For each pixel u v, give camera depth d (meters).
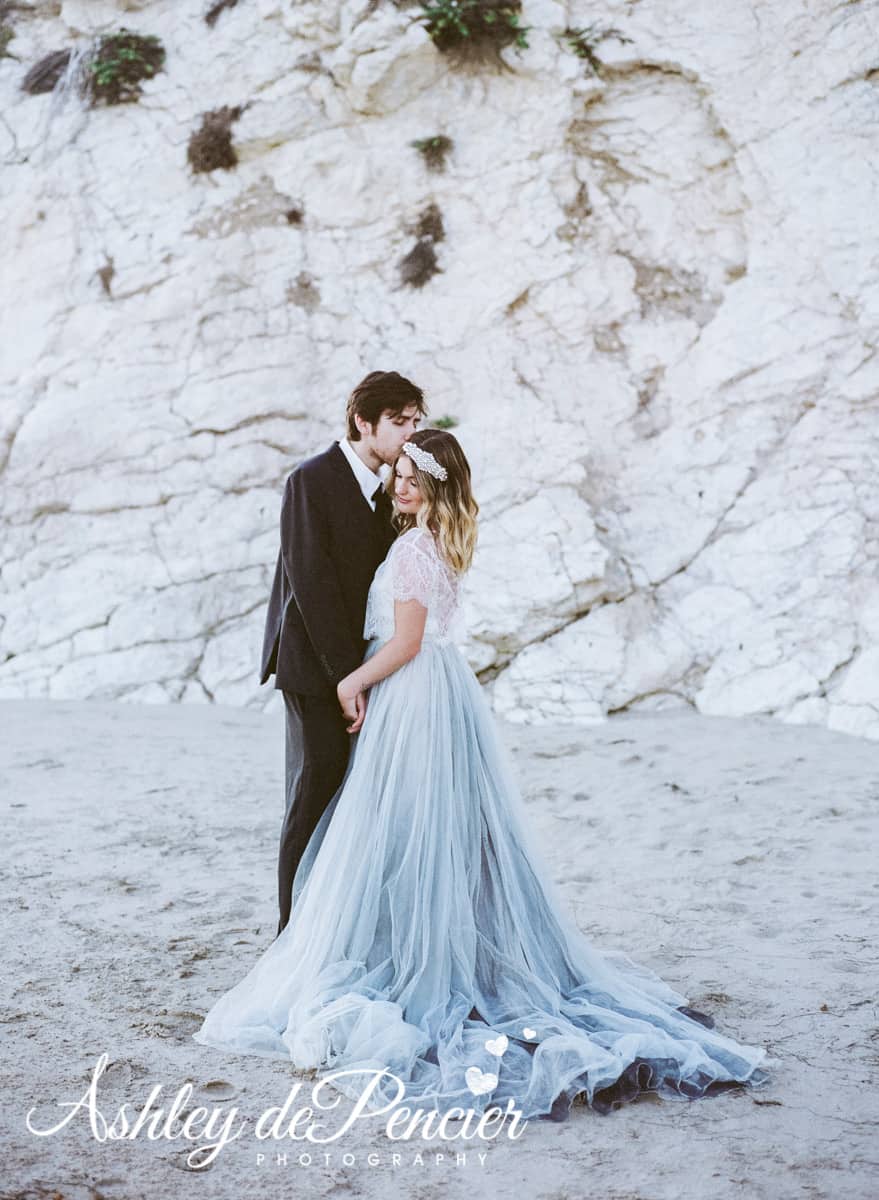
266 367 9.89
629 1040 3.10
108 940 4.11
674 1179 2.59
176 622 9.28
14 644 9.41
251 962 3.92
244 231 10.21
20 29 11.13
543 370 9.66
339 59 9.88
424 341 9.89
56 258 10.45
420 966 3.30
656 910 4.48
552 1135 2.80
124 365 10.07
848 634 8.20
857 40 9.00
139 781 6.50
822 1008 3.49
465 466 3.56
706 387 9.30
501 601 8.73
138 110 10.58
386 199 10.10
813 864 4.98
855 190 8.94
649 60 9.62
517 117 9.88
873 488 8.55
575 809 6.02
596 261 9.78
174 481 9.71
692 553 8.96
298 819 3.62
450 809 3.42
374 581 3.60
